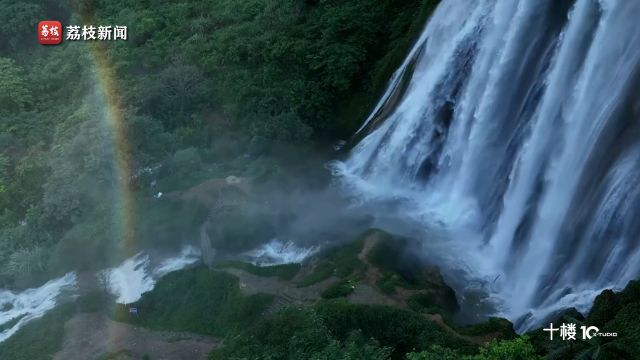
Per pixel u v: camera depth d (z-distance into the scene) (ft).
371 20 131.03
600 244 78.74
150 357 82.43
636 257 74.84
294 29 137.18
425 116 109.40
